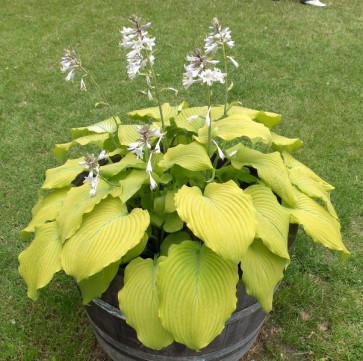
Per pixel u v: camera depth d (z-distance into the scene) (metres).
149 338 1.79
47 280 1.89
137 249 1.94
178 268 1.83
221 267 1.84
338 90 5.26
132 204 2.35
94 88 5.24
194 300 1.76
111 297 1.93
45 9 7.70
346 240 3.30
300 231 3.32
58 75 5.52
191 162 2.13
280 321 2.74
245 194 1.92
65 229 1.97
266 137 2.20
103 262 1.76
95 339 2.65
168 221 2.12
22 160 4.08
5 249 3.21
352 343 2.62
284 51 6.21
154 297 1.81
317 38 6.69
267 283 1.88
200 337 1.72
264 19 7.36
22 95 5.09
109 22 7.16
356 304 2.84
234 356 2.26
